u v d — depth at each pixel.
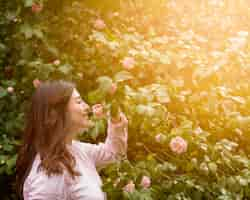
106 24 4.39
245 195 3.44
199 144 3.38
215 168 3.32
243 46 4.34
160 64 3.91
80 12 4.18
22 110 3.65
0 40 3.96
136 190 2.93
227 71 4.13
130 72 3.87
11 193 3.62
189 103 3.83
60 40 3.99
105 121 3.32
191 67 4.02
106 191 2.86
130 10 4.66
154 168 3.22
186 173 3.44
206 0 5.29
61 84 2.39
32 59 3.80
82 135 3.52
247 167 3.56
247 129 3.89
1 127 3.64
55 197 2.23
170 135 3.31
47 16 4.02
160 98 3.47
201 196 3.27
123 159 3.10
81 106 2.43
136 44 4.07
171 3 4.96
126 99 3.40
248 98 4.07
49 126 2.32
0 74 3.90
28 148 2.40
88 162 2.52
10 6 3.92
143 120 3.37
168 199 3.17
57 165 2.24
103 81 3.34
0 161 3.41
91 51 3.87
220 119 3.87
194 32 4.96
